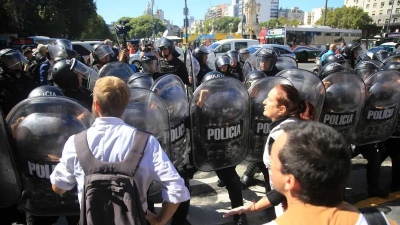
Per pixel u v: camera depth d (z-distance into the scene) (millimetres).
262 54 4586
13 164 2156
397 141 3697
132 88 2348
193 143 2746
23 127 2105
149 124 2367
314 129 1010
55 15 32125
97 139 1496
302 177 934
